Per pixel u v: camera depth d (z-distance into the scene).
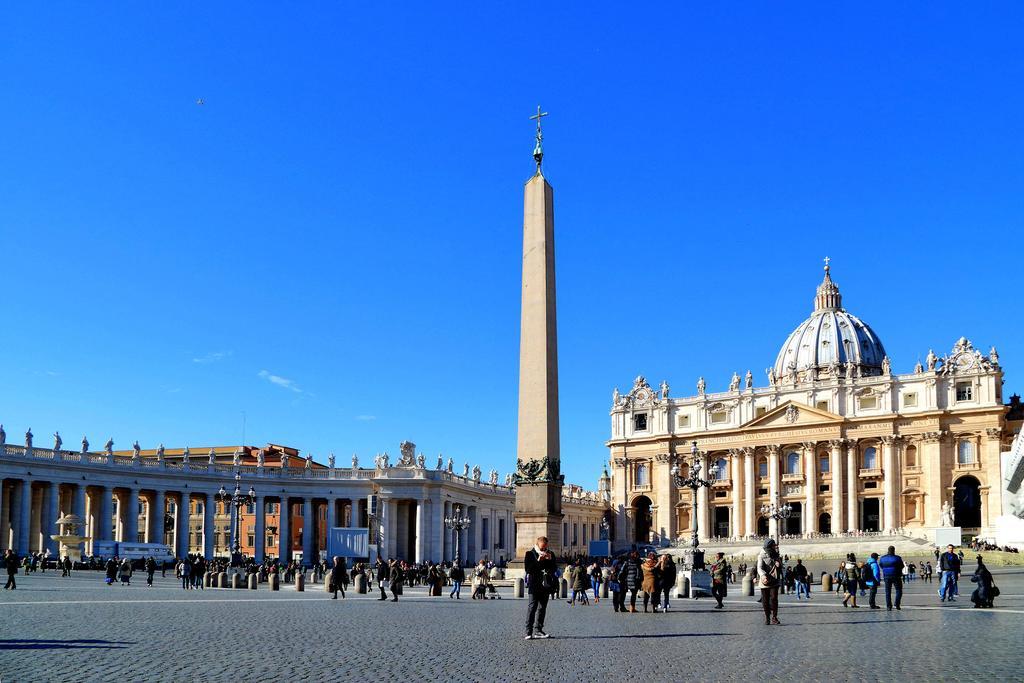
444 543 106.31
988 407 131.00
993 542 108.50
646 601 31.70
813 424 142.00
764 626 25.11
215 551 136.25
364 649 18.48
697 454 62.66
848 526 138.50
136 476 92.81
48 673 14.46
